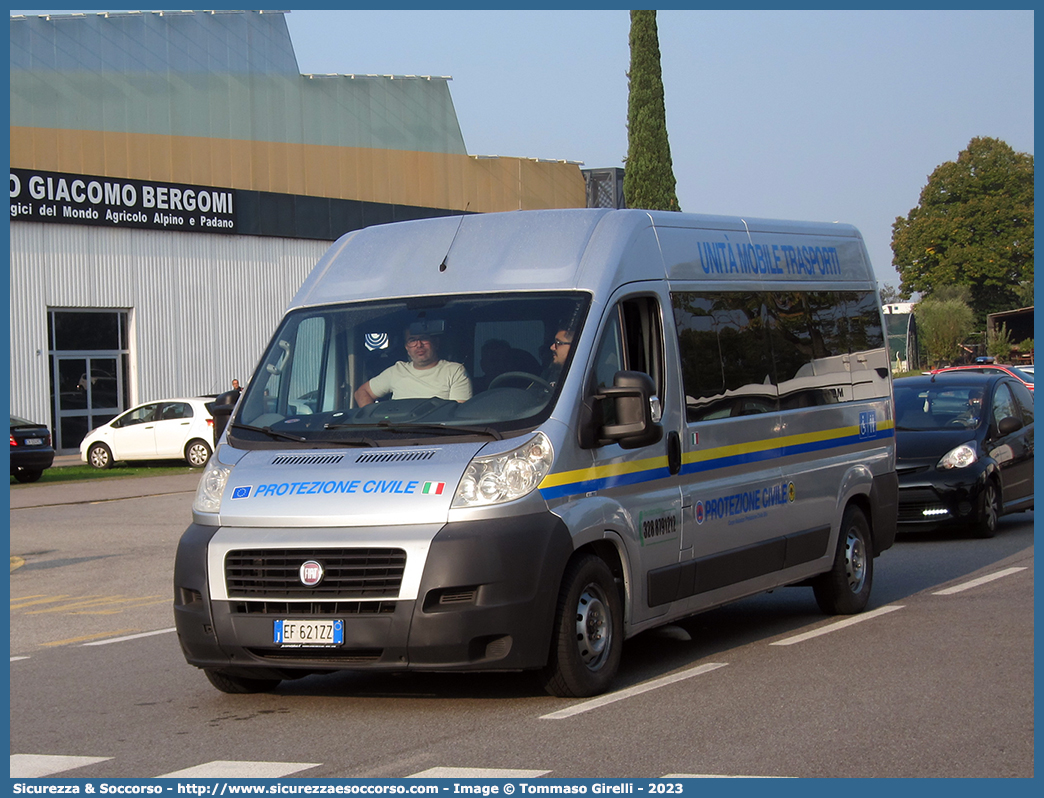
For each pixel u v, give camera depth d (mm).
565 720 6754
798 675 7820
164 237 38344
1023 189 98188
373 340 7852
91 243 36531
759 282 9414
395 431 7336
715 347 8711
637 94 37844
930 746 6141
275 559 6945
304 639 6824
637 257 8117
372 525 6824
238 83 40562
